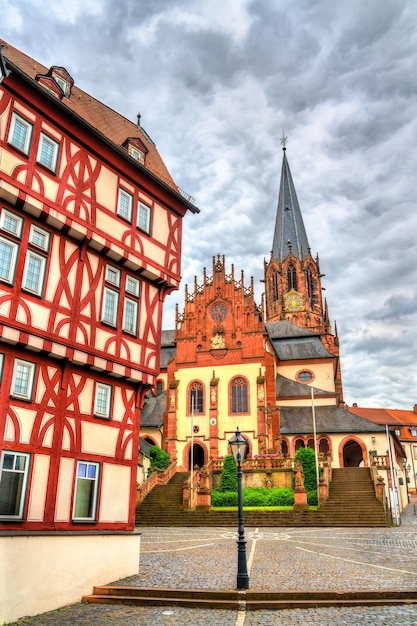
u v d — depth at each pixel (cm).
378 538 2812
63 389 1723
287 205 11612
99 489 1789
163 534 3112
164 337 7412
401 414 10188
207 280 6156
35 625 1296
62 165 1828
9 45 2077
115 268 2028
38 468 1584
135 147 2345
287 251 11125
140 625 1262
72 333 1762
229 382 5725
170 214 2366
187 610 1418
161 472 4697
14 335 1558
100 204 1962
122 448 1933
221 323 5956
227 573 1794
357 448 6525
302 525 3538
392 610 1370
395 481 4516
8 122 1655
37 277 1694
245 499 4134
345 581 1634
